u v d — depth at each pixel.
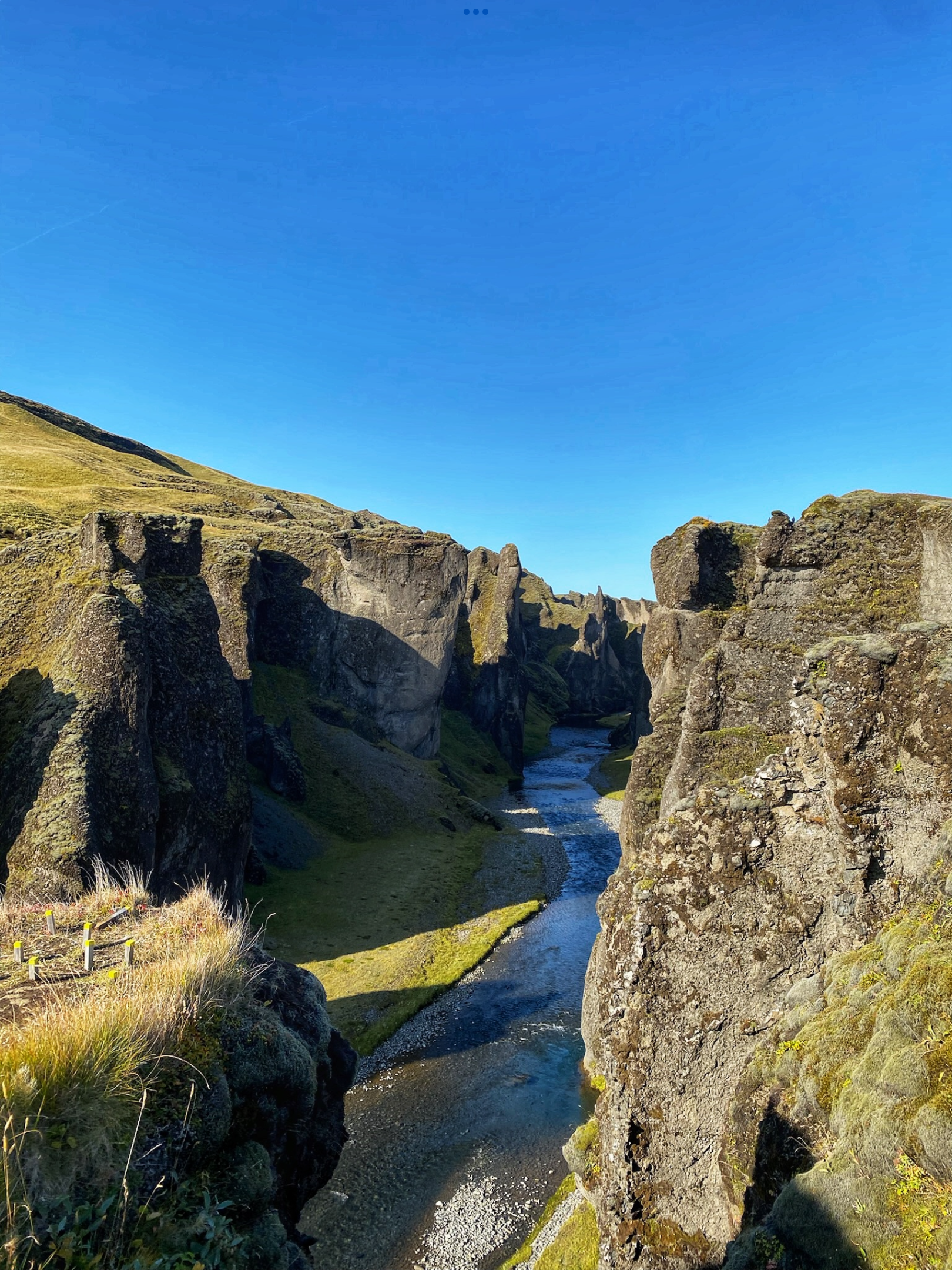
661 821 13.76
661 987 12.44
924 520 17.84
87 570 37.00
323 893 49.69
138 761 31.22
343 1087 13.46
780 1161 8.93
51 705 31.36
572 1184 22.36
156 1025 8.59
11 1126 6.48
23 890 26.89
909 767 11.05
